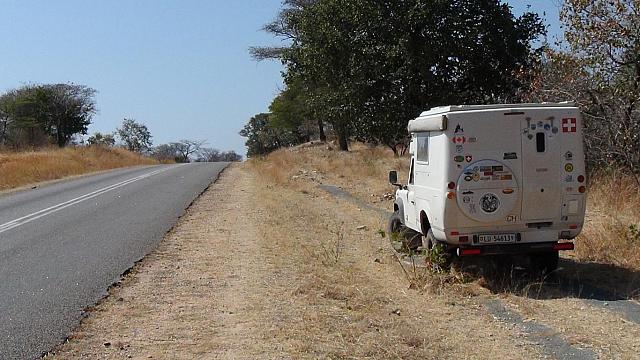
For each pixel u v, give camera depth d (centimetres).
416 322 764
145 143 9062
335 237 1339
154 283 935
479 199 907
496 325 755
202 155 10906
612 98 1470
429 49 1794
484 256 1037
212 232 1374
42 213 1745
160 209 1770
